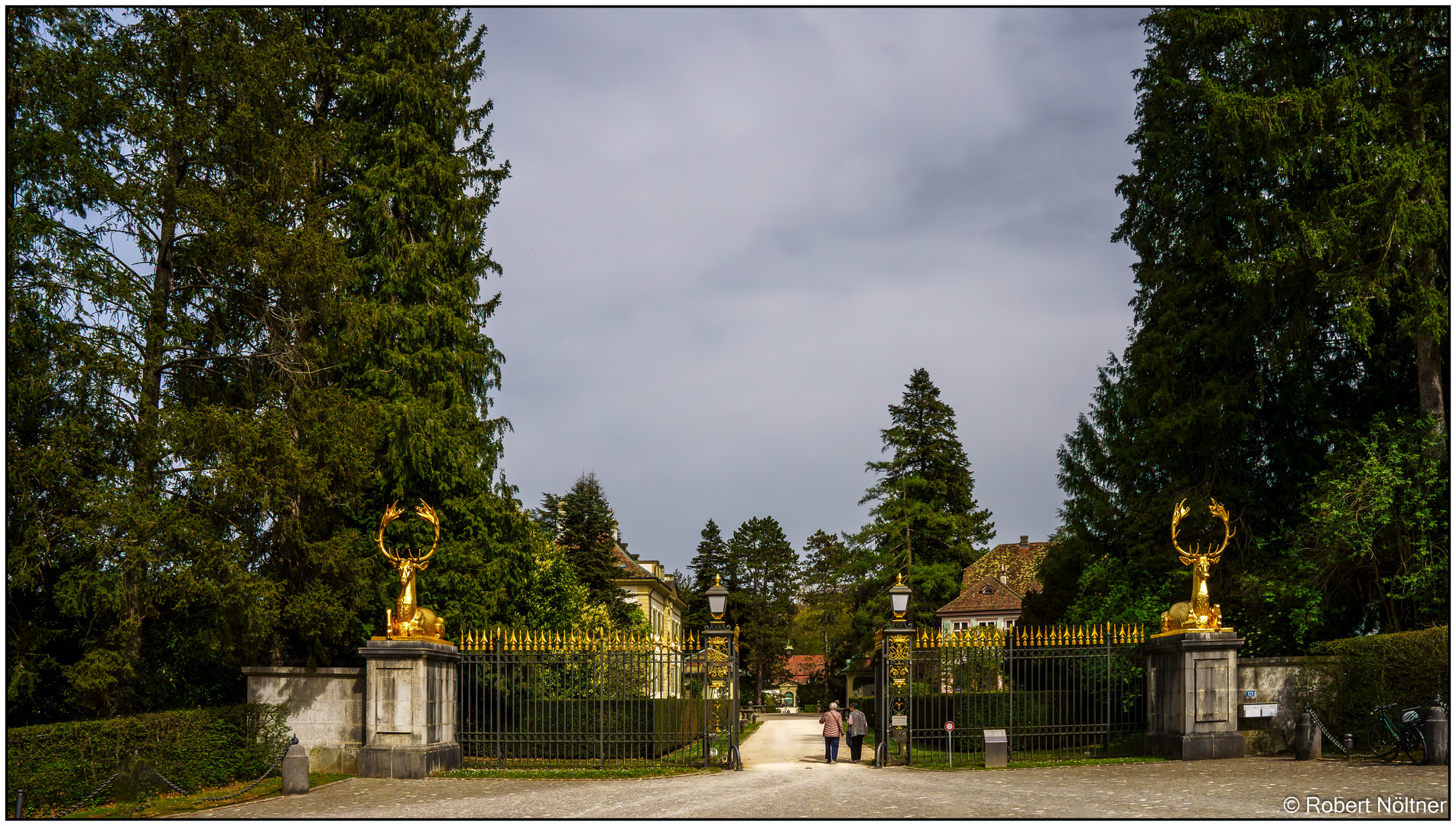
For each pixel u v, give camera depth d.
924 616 52.44
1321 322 26.09
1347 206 21.50
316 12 27.89
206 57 19.22
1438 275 22.67
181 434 17.89
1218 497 26.44
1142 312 30.55
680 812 13.70
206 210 18.56
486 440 27.22
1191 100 28.12
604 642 20.39
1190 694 18.69
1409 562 21.75
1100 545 31.20
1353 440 23.42
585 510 61.38
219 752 17.62
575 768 19.27
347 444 20.72
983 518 68.06
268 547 20.66
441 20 28.50
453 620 24.19
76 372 16.83
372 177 26.22
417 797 15.76
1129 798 14.12
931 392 57.59
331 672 19.31
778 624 91.75
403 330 25.59
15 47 16.55
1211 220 27.45
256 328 21.42
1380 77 21.94
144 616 17.66
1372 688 18.55
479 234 28.39
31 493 16.27
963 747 20.98
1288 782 15.05
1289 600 22.56
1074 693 21.42
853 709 23.72
